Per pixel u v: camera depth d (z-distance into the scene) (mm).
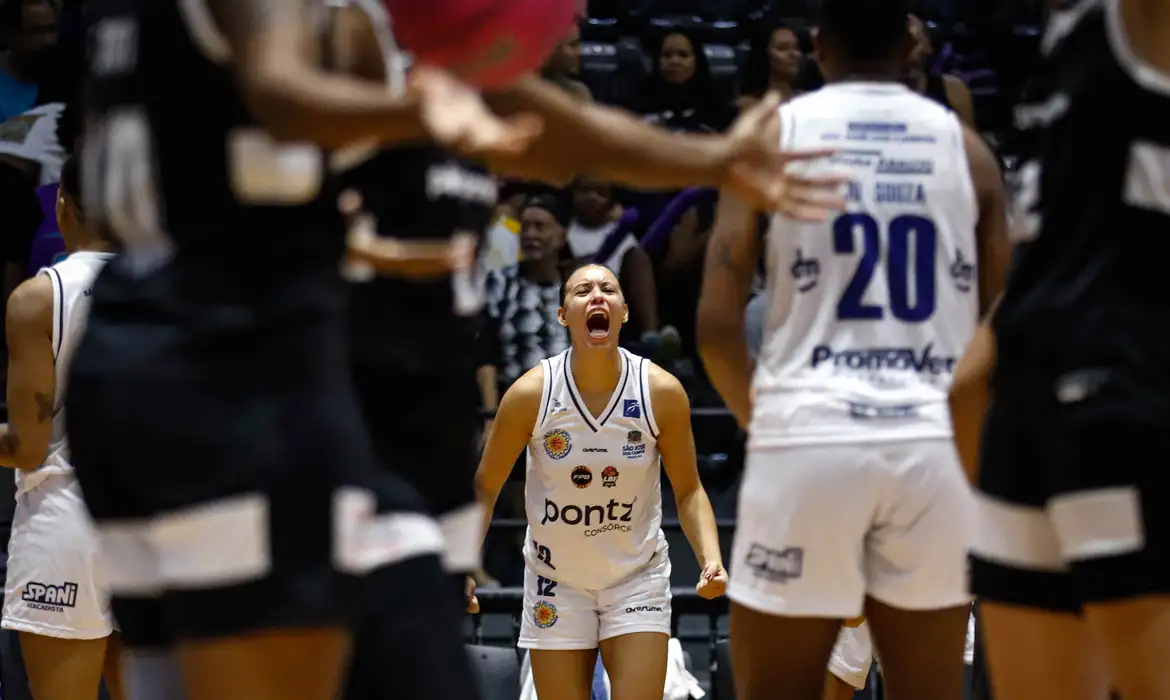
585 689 4410
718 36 8211
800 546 2627
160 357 1690
